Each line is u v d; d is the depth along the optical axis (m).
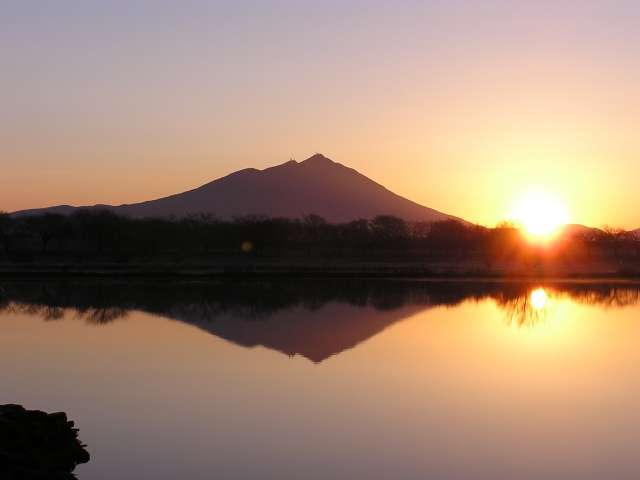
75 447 18.36
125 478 16.95
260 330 39.50
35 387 25.45
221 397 24.09
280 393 24.64
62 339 36.09
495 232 143.00
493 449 19.12
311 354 31.86
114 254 107.25
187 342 35.12
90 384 25.91
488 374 27.92
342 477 17.16
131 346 33.94
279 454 18.56
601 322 45.31
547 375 27.86
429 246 137.00
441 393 24.80
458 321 44.47
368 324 42.31
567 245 141.75
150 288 66.19
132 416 21.80
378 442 19.58
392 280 78.75
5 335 37.47
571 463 18.19
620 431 20.69
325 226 148.50
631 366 29.81
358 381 26.53
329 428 20.72
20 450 16.83
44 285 68.12
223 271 84.62
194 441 19.53
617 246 145.25
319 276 81.38
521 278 85.12
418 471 17.55
